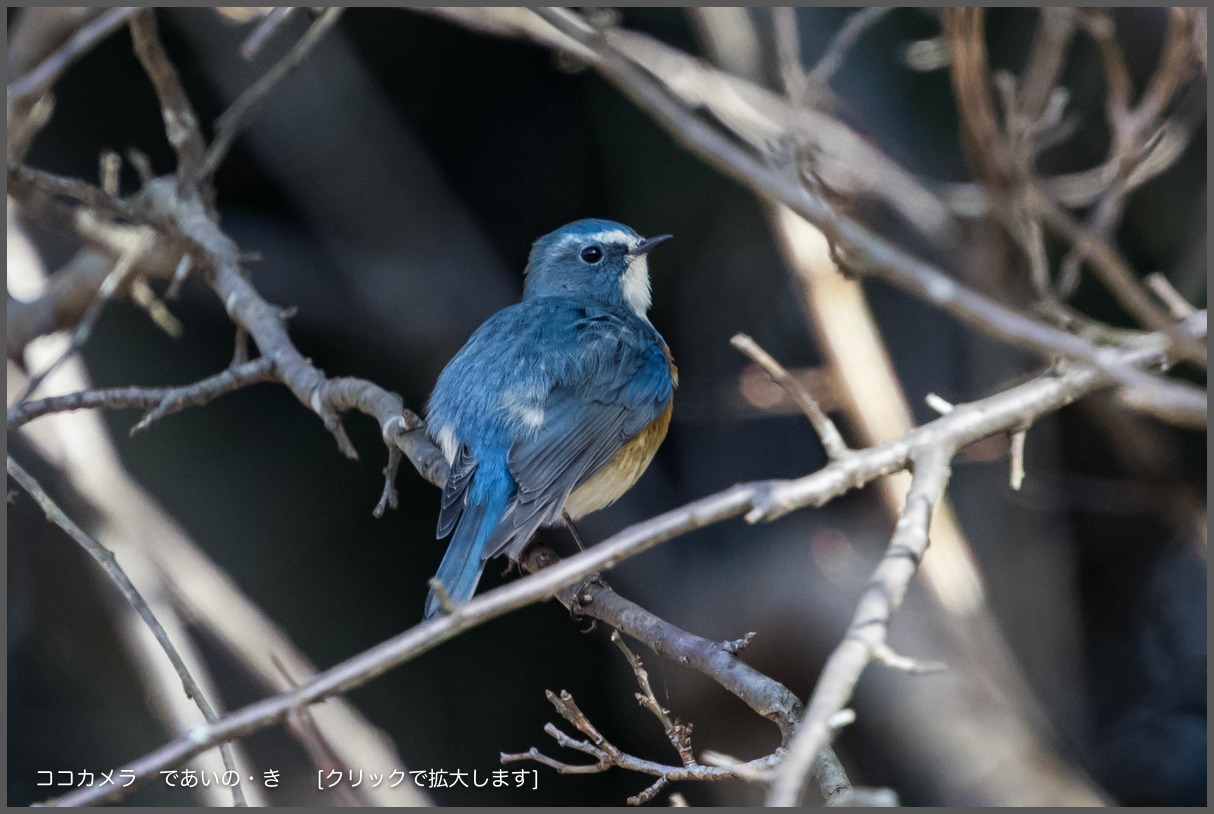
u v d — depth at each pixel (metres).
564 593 6.89
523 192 14.23
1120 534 13.35
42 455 10.22
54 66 6.95
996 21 12.01
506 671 13.74
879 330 12.81
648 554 13.47
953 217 9.95
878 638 4.25
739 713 12.34
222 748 5.61
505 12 8.90
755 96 10.15
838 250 6.15
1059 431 12.62
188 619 10.53
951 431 5.55
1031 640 11.52
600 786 13.09
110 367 13.52
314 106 13.70
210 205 9.57
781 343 13.30
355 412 14.29
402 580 13.95
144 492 12.38
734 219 13.31
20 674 11.97
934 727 10.00
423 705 13.58
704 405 13.49
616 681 13.43
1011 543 11.81
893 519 9.29
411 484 14.23
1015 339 4.52
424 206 14.23
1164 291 6.36
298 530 13.80
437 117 14.32
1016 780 9.31
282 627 13.40
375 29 13.80
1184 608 13.24
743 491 4.82
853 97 11.90
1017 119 8.02
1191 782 12.53
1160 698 13.01
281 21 7.82
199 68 13.62
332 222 14.04
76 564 11.44
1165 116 9.77
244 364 8.23
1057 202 9.83
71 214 10.41
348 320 14.06
